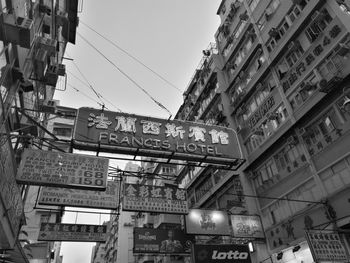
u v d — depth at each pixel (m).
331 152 12.91
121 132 9.22
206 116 24.97
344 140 12.37
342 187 11.99
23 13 7.64
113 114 9.54
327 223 12.17
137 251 15.21
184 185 27.02
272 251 14.94
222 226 14.12
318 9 14.55
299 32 15.71
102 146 8.83
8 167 6.16
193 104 28.39
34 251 19.47
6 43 6.31
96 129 9.02
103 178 7.65
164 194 10.12
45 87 13.18
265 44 18.41
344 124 12.46
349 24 12.56
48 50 9.16
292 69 15.89
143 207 9.67
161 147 9.37
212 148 9.94
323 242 10.02
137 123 9.60
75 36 14.77
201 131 10.24
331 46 13.48
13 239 7.93
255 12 20.12
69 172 7.47
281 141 16.02
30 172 7.15
